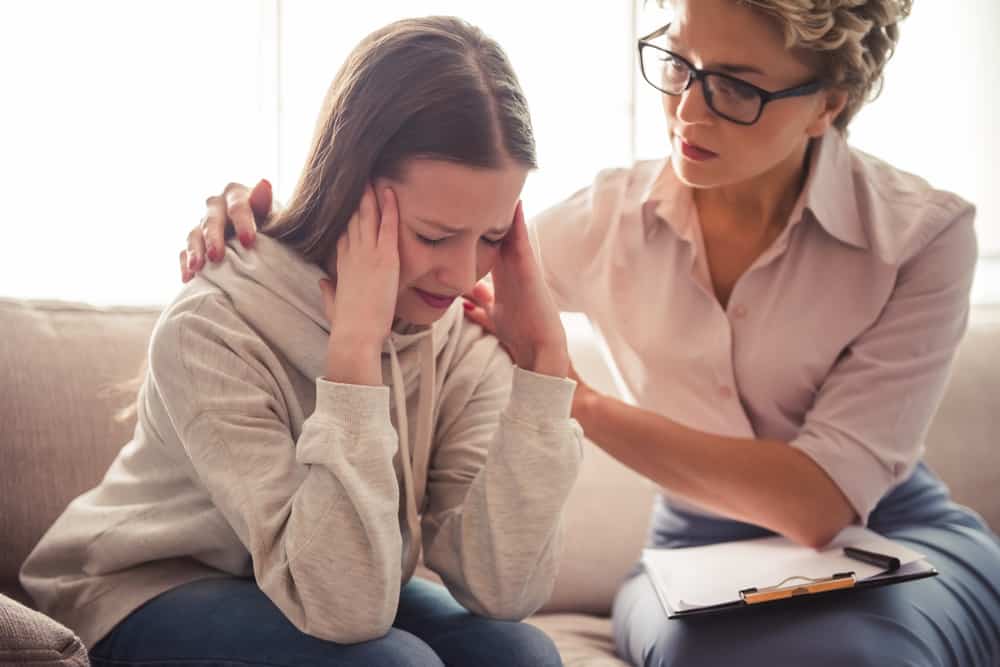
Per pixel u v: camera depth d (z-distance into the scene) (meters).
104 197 2.49
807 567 1.54
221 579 1.33
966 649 1.52
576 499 1.94
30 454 1.66
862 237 1.63
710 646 1.50
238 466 1.21
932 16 2.84
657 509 1.84
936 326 1.62
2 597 1.09
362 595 1.16
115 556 1.32
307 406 1.31
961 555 1.65
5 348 1.70
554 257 1.77
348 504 1.16
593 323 1.78
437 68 1.19
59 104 2.46
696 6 1.44
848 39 1.46
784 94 1.46
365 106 1.21
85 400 1.71
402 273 1.23
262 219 1.40
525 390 1.29
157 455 1.34
